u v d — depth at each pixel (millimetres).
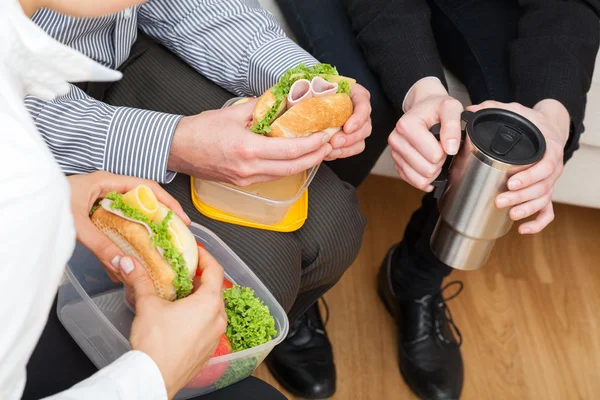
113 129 932
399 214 1798
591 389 1528
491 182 947
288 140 896
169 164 964
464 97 1450
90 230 776
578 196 1681
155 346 665
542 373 1538
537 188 968
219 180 956
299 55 1112
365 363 1487
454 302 1644
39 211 437
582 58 1222
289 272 984
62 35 965
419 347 1469
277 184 1016
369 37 1247
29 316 459
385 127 1324
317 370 1404
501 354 1558
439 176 1023
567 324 1644
